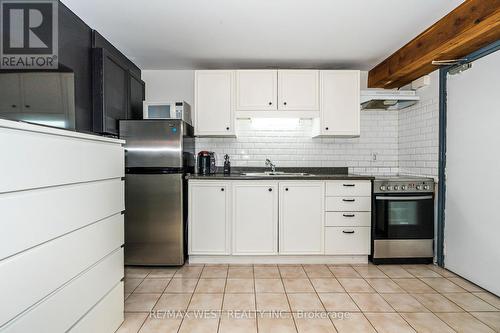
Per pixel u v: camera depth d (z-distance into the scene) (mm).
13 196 948
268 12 2195
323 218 2824
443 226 2730
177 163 2729
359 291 2240
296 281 2426
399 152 3506
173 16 2262
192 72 3502
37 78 1992
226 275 2557
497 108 2158
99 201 1486
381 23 2369
